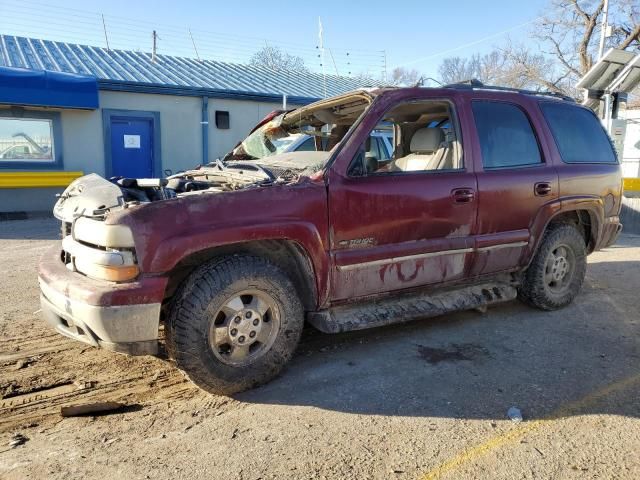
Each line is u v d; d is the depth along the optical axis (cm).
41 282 353
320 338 446
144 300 304
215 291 325
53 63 1330
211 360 330
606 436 298
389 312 405
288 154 466
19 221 1133
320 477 261
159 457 277
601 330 470
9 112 1155
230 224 328
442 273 425
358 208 376
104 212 331
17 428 304
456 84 456
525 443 291
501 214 448
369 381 367
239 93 1433
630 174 1470
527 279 504
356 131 386
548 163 486
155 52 1742
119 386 357
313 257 359
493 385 361
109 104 1276
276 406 332
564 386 360
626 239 992
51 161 1229
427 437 296
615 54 985
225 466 270
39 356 399
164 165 1374
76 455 278
